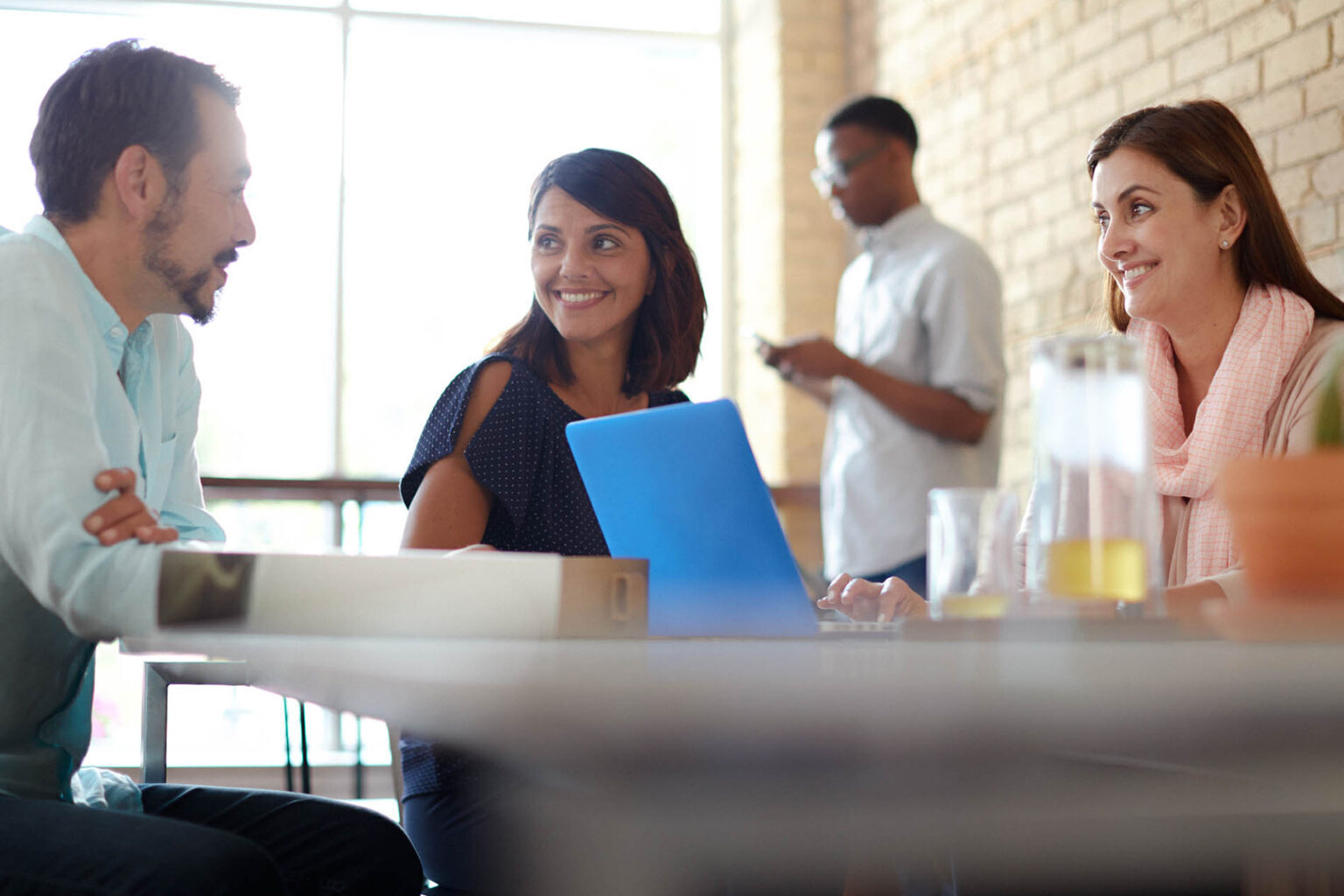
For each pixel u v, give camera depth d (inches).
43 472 43.3
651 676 19.9
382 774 173.9
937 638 31.6
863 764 21.3
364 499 167.6
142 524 41.9
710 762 21.1
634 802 21.5
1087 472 31.5
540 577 29.5
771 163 230.5
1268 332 68.6
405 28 231.8
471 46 234.8
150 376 59.1
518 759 24.5
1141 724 21.5
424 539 65.0
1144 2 146.9
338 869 56.5
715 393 242.1
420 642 27.6
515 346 72.9
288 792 60.3
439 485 66.1
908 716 20.2
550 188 72.4
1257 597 26.3
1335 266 115.8
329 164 226.8
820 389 147.2
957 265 135.6
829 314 227.1
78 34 217.9
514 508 65.1
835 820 21.7
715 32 245.1
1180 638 30.2
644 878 21.5
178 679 62.1
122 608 39.5
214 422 219.8
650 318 74.4
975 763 21.5
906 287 139.1
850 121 141.8
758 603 44.8
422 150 230.2
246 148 56.7
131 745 193.6
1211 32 135.0
